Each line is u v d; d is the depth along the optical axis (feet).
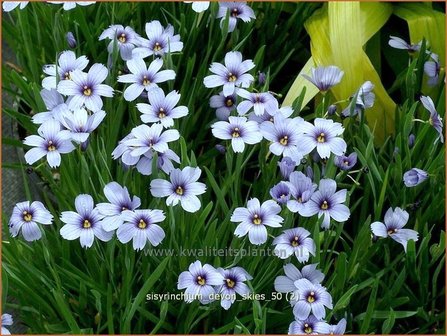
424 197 1.71
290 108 1.58
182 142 1.49
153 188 1.42
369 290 1.62
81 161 1.49
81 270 1.65
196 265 1.43
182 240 1.54
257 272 1.59
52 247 1.63
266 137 1.49
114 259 1.61
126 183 1.59
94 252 1.55
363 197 1.68
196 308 1.51
